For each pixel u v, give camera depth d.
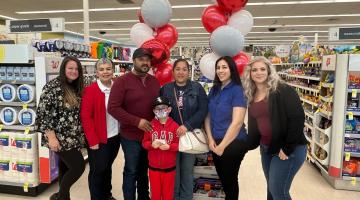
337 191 3.70
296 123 2.06
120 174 4.08
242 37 2.86
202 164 3.02
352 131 3.71
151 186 2.65
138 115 2.58
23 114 3.32
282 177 2.21
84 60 4.07
